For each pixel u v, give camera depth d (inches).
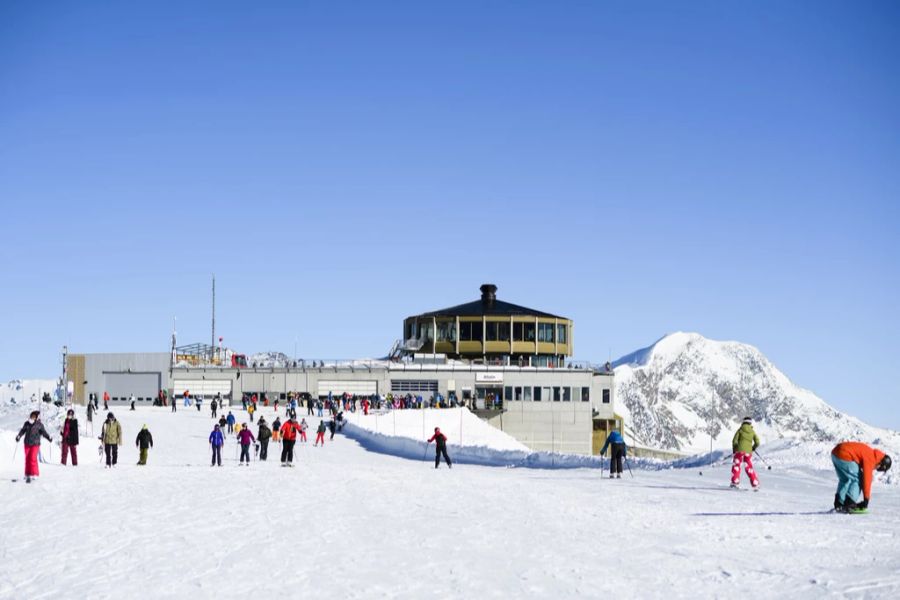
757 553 732.7
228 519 953.5
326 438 2933.1
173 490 1238.3
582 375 5064.0
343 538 824.9
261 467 1753.2
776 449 1673.2
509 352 5477.4
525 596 601.0
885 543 767.1
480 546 777.6
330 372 4901.6
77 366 4904.0
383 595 608.7
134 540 837.2
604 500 1100.5
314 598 604.7
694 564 693.3
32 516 998.4
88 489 1254.3
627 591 610.2
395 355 5506.9
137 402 4879.4
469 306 5812.0
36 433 1352.1
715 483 1318.9
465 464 2160.4
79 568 721.6
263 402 4478.3
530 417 5017.2
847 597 579.8
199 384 4835.1
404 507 1039.6
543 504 1060.5
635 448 6432.1
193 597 616.1
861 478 950.4
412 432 3604.8
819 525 867.4
